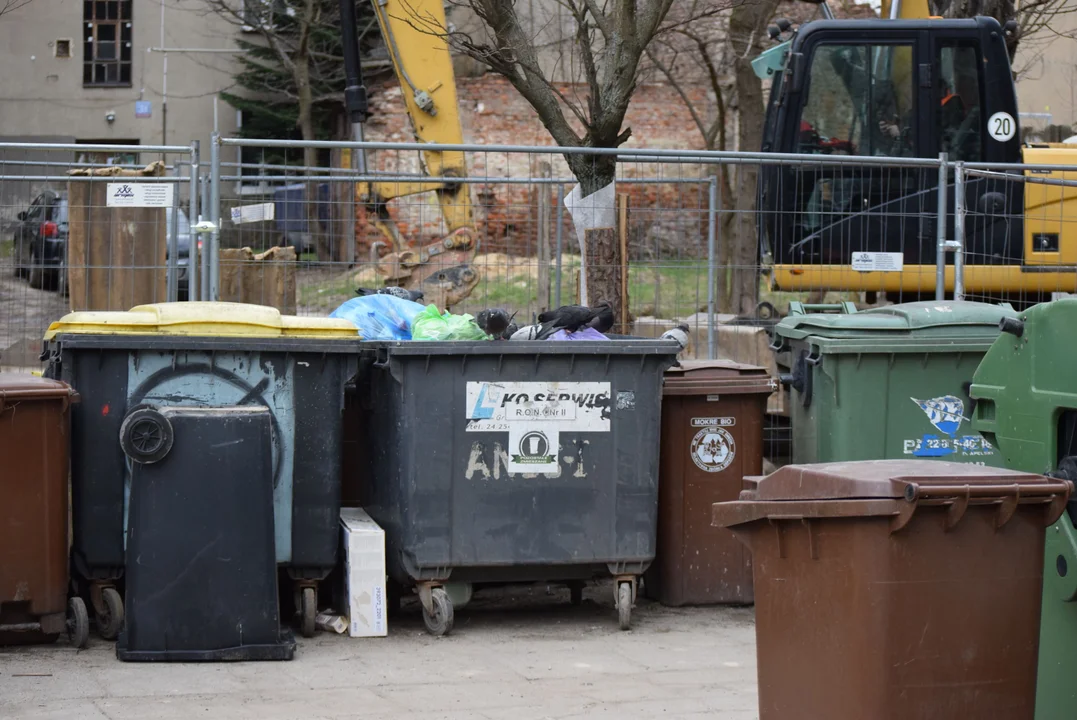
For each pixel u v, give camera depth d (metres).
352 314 8.73
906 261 12.38
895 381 8.40
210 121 35.38
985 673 4.41
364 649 7.45
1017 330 5.38
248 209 10.66
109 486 7.30
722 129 21.83
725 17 23.83
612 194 10.37
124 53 35.25
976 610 4.39
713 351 10.95
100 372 7.30
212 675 6.73
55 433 7.01
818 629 4.52
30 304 11.12
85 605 7.41
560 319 8.23
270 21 29.80
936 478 4.38
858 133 12.76
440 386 7.66
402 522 7.67
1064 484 4.41
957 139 12.78
